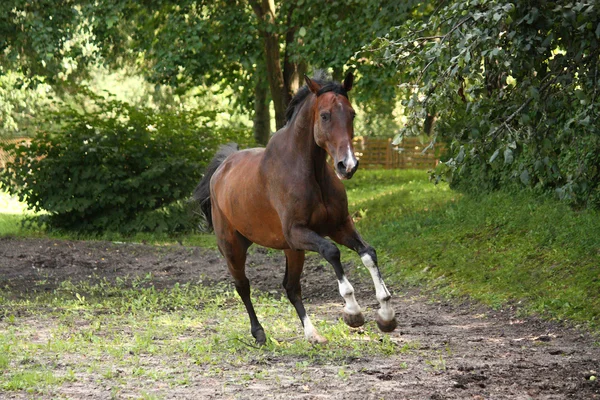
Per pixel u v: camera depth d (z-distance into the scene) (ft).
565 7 23.25
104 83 142.20
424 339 29.91
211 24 78.79
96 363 25.59
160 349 28.30
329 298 42.88
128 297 44.39
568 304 33.30
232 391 21.29
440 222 54.95
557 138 25.23
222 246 30.45
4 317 36.01
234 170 29.17
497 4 23.63
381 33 62.13
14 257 57.93
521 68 24.88
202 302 42.27
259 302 41.39
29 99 126.62
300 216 25.09
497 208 52.24
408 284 44.14
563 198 25.23
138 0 74.90
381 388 21.20
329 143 23.98
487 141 25.11
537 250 41.50
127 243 65.77
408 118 26.20
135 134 71.97
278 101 80.33
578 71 24.68
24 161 71.20
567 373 22.91
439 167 26.02
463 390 20.89
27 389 21.40
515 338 30.25
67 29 75.66
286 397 20.40
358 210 74.18
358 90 73.20
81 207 69.56
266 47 77.97
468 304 37.88
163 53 73.41
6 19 75.92
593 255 37.83
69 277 51.83
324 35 68.74
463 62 24.80
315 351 26.78
